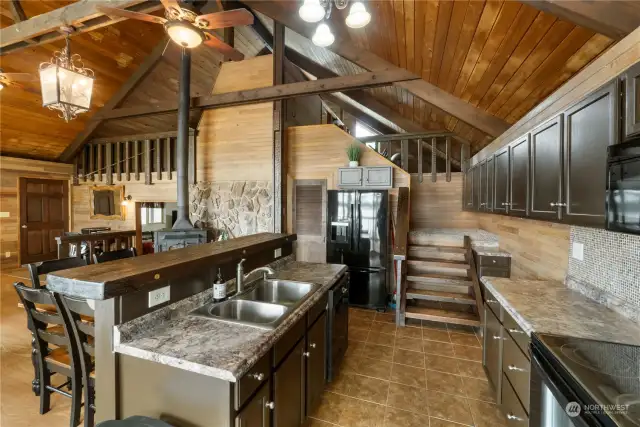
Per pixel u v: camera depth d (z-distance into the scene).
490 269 3.60
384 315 4.22
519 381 1.73
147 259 1.77
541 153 2.04
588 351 1.30
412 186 5.59
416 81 3.80
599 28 1.56
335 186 5.16
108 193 6.76
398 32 3.00
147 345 1.36
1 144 5.91
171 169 6.17
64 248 4.73
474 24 2.27
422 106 4.91
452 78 3.23
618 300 1.76
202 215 5.84
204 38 2.78
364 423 2.11
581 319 1.65
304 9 2.22
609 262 1.86
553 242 2.56
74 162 7.12
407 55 3.40
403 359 2.98
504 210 2.84
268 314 1.92
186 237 4.75
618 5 1.47
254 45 7.19
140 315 1.49
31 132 5.95
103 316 1.41
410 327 3.78
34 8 4.14
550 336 1.45
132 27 5.14
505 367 1.99
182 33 2.60
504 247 3.83
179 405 1.30
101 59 5.28
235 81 5.72
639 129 1.19
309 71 6.95
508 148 2.72
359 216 4.47
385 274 4.38
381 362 2.92
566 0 1.56
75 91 3.07
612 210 1.24
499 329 2.12
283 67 5.22
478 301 3.56
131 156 6.49
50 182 6.80
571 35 1.85
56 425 2.00
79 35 4.73
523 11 1.89
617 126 1.31
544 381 1.32
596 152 1.45
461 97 3.51
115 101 6.00
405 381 2.61
